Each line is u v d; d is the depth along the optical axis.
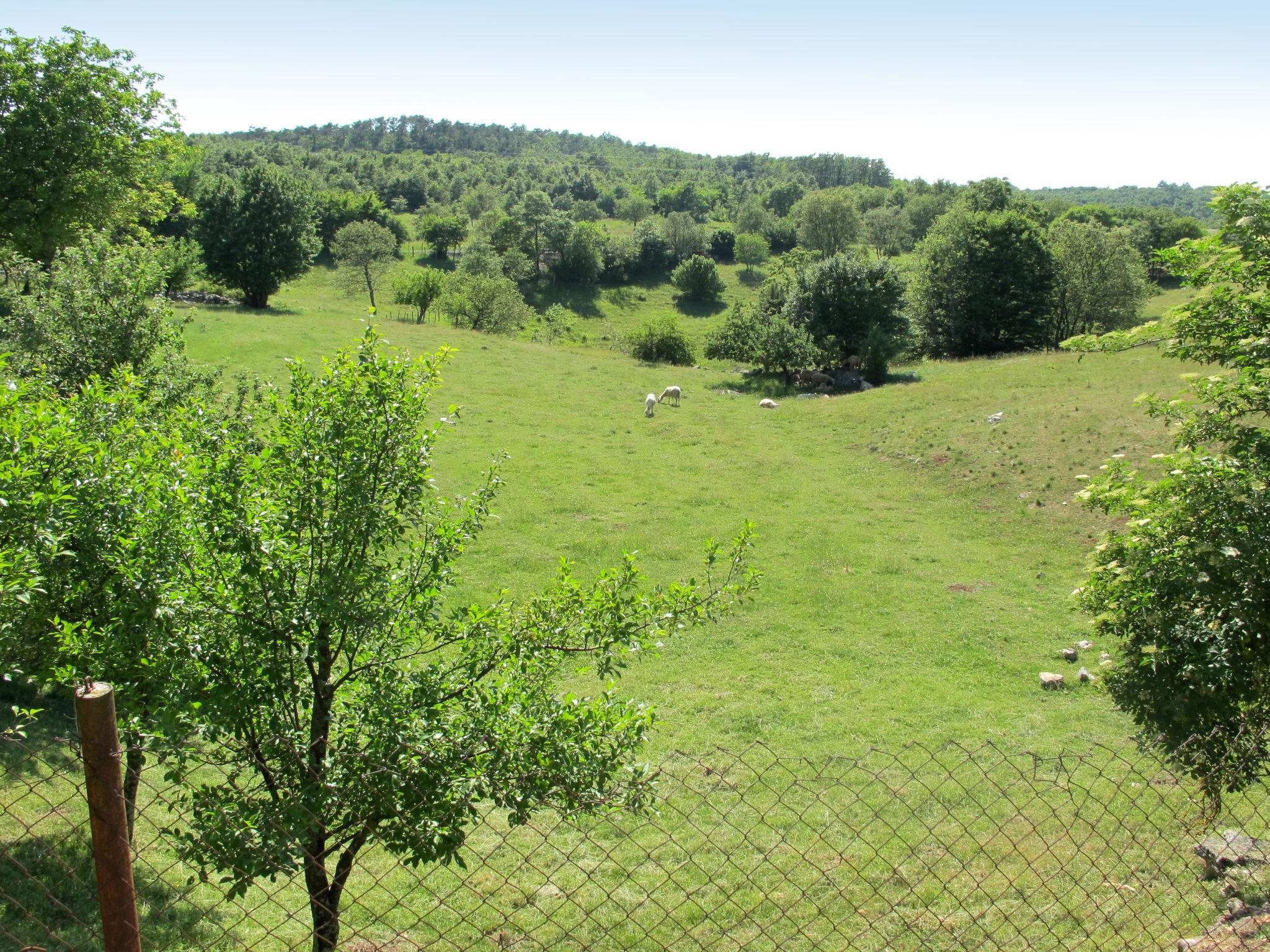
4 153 28.88
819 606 21.03
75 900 7.29
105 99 30.73
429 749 4.53
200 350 41.41
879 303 49.28
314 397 5.46
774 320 49.00
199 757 4.49
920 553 24.80
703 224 157.88
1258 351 7.10
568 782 4.61
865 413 39.16
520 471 31.02
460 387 42.53
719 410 42.00
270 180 58.56
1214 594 6.78
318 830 4.60
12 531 4.98
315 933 4.80
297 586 5.09
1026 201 68.94
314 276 95.50
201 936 6.84
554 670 5.36
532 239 113.81
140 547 4.65
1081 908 7.98
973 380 40.75
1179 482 7.28
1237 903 7.48
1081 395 34.22
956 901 8.51
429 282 64.81
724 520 27.41
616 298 108.75
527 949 7.75
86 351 12.69
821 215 123.62
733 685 16.83
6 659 5.18
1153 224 97.25
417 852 4.54
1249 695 6.85
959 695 16.52
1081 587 8.22
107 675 4.68
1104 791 11.84
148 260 13.93
